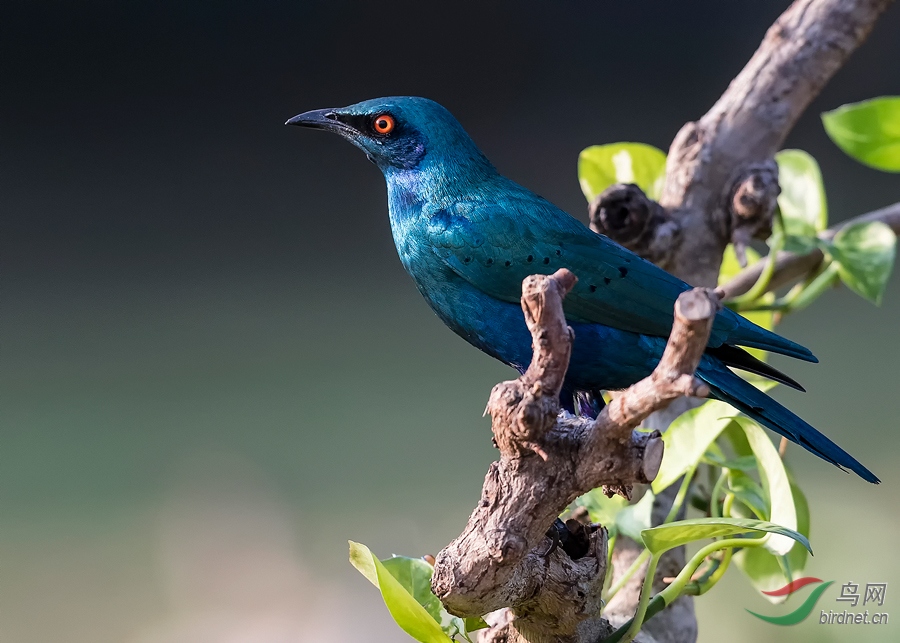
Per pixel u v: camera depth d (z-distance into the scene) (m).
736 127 4.43
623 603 4.38
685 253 4.43
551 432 4.30
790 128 4.44
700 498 4.40
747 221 4.43
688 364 4.28
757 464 4.37
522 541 4.30
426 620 4.32
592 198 4.48
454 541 4.30
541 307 4.29
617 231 4.43
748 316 4.46
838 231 4.45
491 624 4.35
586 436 4.30
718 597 4.61
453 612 4.31
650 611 4.33
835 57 4.43
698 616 4.60
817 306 7.35
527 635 4.33
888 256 4.43
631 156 4.48
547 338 4.29
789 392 5.79
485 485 4.30
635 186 4.43
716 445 4.39
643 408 4.29
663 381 4.28
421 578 4.34
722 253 4.44
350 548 4.32
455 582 4.30
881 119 4.46
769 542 4.35
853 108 4.46
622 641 4.32
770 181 4.43
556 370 4.29
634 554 4.39
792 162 4.47
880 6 4.43
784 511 4.35
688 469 4.37
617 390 4.43
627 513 4.37
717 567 4.37
